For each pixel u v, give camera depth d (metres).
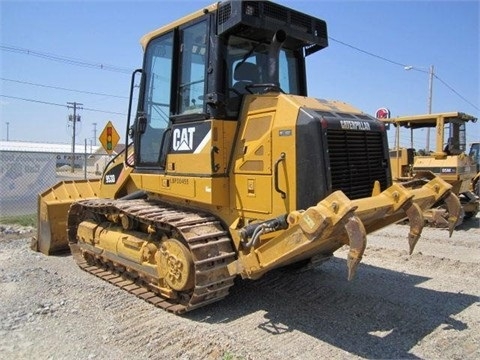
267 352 3.83
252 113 4.57
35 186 12.66
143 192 6.11
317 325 4.42
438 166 10.88
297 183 4.09
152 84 5.52
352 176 4.33
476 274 6.16
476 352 3.86
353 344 4.01
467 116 11.48
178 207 5.27
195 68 4.87
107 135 12.19
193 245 4.35
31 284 5.61
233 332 4.23
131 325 4.38
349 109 4.80
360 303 5.02
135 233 5.55
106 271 6.15
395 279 5.94
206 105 4.61
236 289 5.47
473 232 9.88
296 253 3.79
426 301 5.09
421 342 4.05
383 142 4.77
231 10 4.39
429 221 10.38
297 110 4.16
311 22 5.11
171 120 5.11
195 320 4.52
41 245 7.54
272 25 4.62
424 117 11.55
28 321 4.46
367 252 7.46
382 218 4.46
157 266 4.96
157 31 5.39
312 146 4.01
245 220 4.52
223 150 4.60
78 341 4.03
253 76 4.95
